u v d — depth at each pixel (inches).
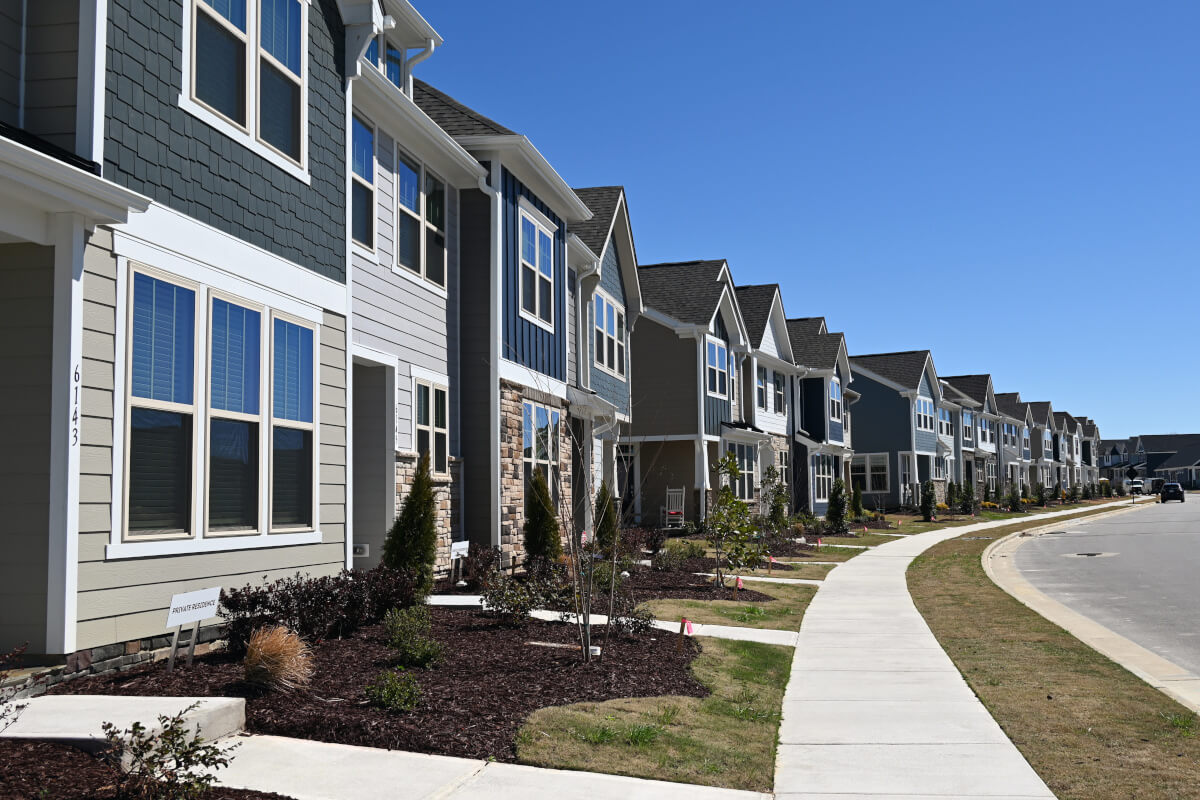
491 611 461.1
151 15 311.1
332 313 417.7
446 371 604.7
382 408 531.5
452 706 285.0
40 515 273.6
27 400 275.9
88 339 282.2
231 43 354.0
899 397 2181.3
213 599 306.0
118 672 288.8
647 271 1306.6
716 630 483.8
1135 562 951.0
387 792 220.5
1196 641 482.6
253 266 359.9
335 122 427.8
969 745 286.8
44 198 264.8
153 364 307.6
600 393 896.3
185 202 324.5
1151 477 5905.5
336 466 415.5
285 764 235.0
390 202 539.8
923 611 590.9
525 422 672.4
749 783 248.1
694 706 315.3
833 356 1665.8
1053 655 434.0
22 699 253.3
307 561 390.6
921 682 377.7
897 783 250.8
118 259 294.0
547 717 281.3
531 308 689.6
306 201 400.5
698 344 1199.6
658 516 1210.6
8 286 278.7
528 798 222.4
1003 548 1198.9
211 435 335.0
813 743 289.4
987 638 484.1
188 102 327.6
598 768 247.3
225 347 343.3
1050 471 3934.5
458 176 622.2
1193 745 283.9
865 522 1582.2
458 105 673.6
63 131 285.9
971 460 2714.1
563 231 757.9
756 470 1393.9
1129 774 256.2
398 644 348.8
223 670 299.1
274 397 371.6
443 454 594.2
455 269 624.7
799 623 535.2
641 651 394.0
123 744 202.5
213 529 335.3
